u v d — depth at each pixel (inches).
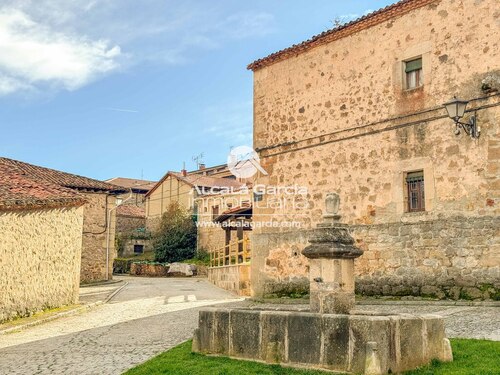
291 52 642.2
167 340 357.1
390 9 542.3
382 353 219.1
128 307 605.6
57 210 612.7
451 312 411.2
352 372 223.9
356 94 574.9
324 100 606.2
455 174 483.5
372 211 545.0
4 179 615.2
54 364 291.6
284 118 646.5
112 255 1139.3
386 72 549.3
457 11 496.7
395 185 528.4
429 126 506.9
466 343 276.1
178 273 1352.1
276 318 255.6
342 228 281.3
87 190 1101.1
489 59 470.3
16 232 517.0
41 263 568.4
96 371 266.1
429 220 497.0
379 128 549.0
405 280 506.9
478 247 460.8
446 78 498.9
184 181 1706.4
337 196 287.4
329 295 267.0
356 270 545.6
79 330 437.4
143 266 1446.9
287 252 619.2
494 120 462.3
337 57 598.2
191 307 561.9
